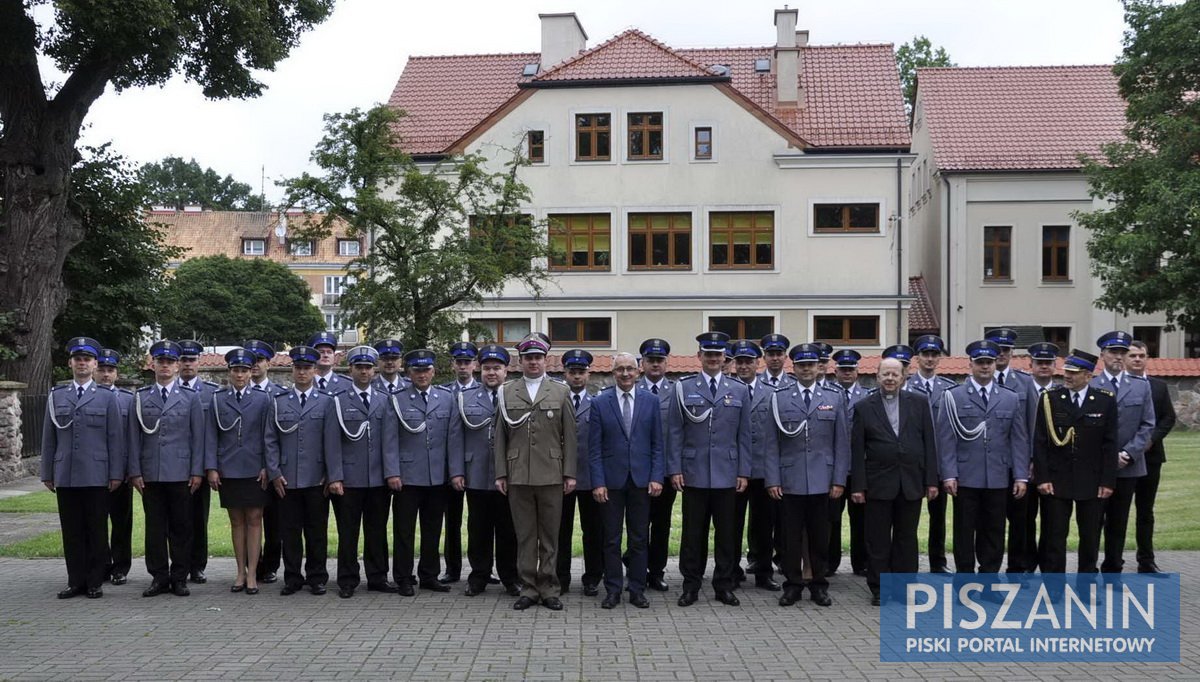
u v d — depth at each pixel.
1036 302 37.88
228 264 66.12
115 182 29.59
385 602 10.05
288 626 9.04
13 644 8.45
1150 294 30.50
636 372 9.92
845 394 10.72
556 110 34.53
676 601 10.05
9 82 24.48
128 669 7.71
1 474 20.30
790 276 34.19
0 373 24.81
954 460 10.16
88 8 21.72
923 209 42.09
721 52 39.53
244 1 23.89
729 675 7.52
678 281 34.47
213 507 16.64
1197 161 30.31
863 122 34.97
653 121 34.62
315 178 24.08
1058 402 10.05
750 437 10.05
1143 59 30.67
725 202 34.31
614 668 7.69
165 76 25.53
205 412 10.57
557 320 34.91
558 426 9.80
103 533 10.34
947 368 23.34
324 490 10.51
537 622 9.17
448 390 10.66
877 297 33.75
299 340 67.38
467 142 34.69
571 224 34.84
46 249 25.12
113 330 29.97
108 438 10.36
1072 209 37.62
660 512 10.66
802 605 9.85
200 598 10.27
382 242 24.48
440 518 10.57
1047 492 10.01
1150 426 10.48
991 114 39.81
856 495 9.83
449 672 7.58
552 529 9.79
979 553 10.42
